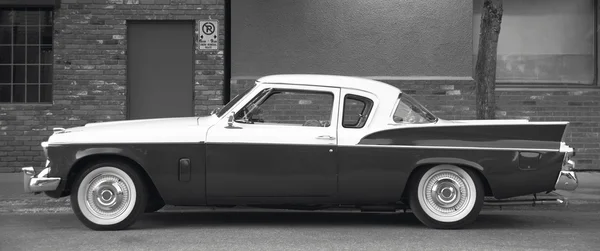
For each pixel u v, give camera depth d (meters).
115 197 8.08
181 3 13.59
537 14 14.20
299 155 8.07
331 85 8.30
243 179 8.06
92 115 13.59
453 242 7.46
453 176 8.23
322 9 13.70
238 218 9.26
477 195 8.19
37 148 13.60
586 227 8.55
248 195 8.13
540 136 8.19
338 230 8.22
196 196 8.11
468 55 13.69
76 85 13.56
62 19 13.51
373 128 8.16
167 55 13.70
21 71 13.69
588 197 10.72
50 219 9.11
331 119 8.20
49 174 8.00
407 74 13.72
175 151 8.03
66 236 7.76
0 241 7.48
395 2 13.68
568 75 14.24
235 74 13.74
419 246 7.22
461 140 8.12
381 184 8.12
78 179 8.01
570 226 8.64
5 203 10.21
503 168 8.12
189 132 8.07
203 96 13.63
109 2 13.56
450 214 8.23
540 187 8.20
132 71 13.70
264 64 13.73
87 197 8.05
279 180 8.08
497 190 8.19
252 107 8.26
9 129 13.57
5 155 13.59
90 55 13.58
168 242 7.39
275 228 8.36
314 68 13.73
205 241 7.46
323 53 13.71
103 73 13.56
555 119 13.90
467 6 13.66
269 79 8.39
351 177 8.11
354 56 13.71
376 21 13.69
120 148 7.97
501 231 8.21
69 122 13.57
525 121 8.23
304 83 8.33
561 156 8.18
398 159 8.09
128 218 8.08
